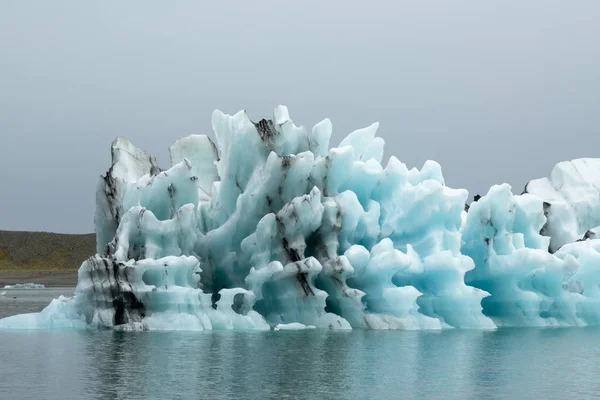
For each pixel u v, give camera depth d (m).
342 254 39.69
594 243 44.78
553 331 38.94
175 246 38.09
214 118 42.88
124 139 45.47
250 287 38.06
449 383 23.28
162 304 36.78
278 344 31.62
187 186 39.75
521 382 23.61
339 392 21.70
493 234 41.22
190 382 23.08
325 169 39.62
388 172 41.16
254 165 40.31
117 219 42.41
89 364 26.47
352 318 38.69
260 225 38.03
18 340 33.50
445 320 40.22
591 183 56.34
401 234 40.59
